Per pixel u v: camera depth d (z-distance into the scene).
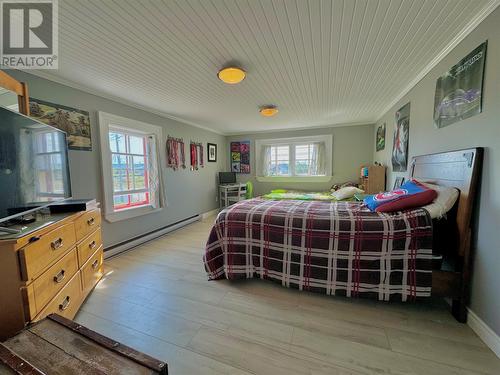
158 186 3.68
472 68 1.55
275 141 5.68
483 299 1.38
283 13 1.42
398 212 1.83
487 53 1.40
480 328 1.38
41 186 1.61
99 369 0.77
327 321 1.57
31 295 1.21
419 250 1.61
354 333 1.45
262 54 1.94
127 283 2.14
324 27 1.57
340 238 1.80
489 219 1.35
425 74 2.29
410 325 1.51
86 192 2.64
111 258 2.78
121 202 3.27
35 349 0.86
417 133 2.50
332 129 5.16
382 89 2.83
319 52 1.92
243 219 2.17
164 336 1.45
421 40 1.74
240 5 1.34
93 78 2.37
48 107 2.26
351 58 2.03
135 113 3.33
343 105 3.55
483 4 1.36
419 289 1.60
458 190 1.61
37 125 1.58
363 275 1.74
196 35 1.65
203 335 1.45
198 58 1.99
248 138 5.92
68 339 0.92
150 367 0.78
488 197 1.37
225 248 2.20
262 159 5.81
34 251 1.24
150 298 1.89
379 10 1.41
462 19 1.49
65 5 1.31
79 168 2.56
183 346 1.36
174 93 2.88
